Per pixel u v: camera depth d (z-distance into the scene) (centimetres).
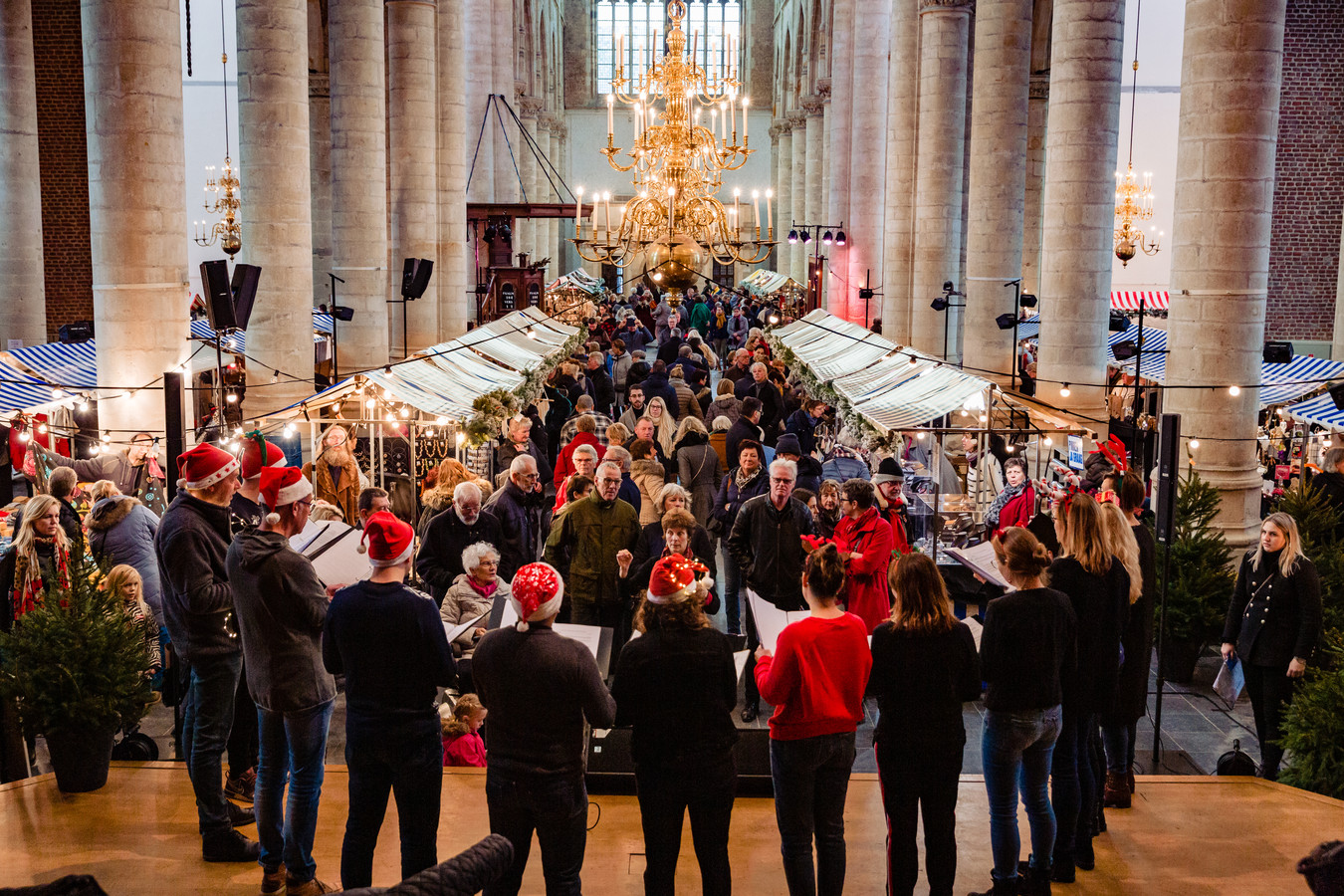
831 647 506
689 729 486
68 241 2544
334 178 2209
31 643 657
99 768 661
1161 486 800
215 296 1078
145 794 657
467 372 1420
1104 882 580
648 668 484
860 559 801
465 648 783
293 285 1712
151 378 1372
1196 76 1252
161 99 1354
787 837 515
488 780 484
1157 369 1936
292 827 524
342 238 2219
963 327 2580
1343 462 1115
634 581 828
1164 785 701
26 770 698
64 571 758
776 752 517
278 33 1664
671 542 779
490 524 877
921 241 2606
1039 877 554
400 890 235
